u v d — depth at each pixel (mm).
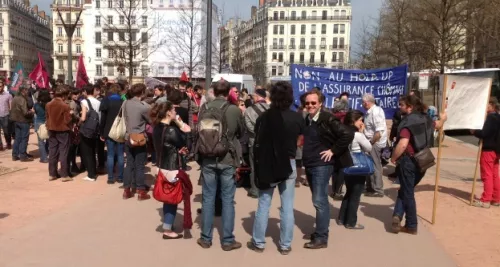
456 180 9570
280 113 4734
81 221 6004
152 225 5895
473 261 4934
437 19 23125
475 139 19984
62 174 8633
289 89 4758
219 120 4875
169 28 58094
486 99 6598
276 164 4699
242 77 25594
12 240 5238
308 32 109312
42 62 15555
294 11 109312
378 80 10211
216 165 4898
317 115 5074
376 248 5223
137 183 7203
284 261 4777
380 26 32531
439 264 4762
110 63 65250
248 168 8055
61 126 8461
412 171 5617
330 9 107938
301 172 8766
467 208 7137
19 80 17922
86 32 74438
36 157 11578
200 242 5156
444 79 6410
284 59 110062
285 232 4934
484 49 30094
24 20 116938
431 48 24266
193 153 5246
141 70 59906
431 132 5688
